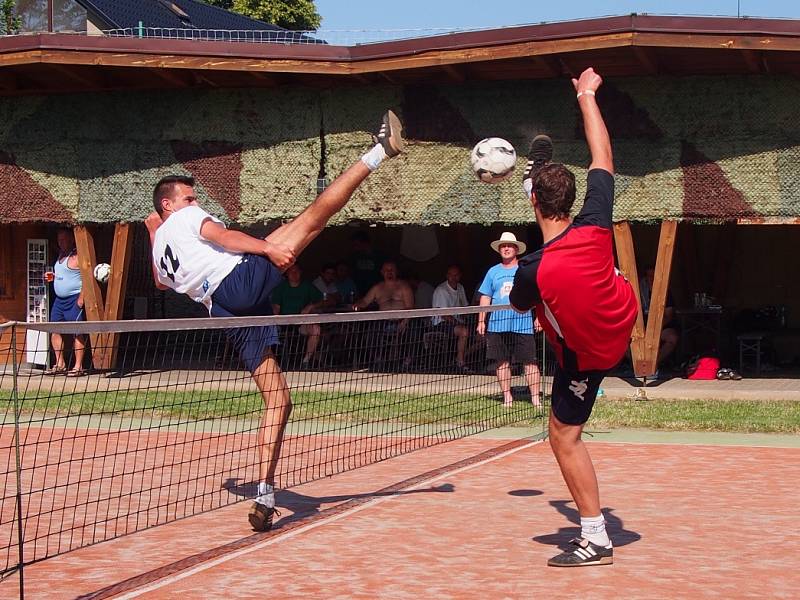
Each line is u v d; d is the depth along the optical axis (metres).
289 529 6.78
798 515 7.06
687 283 19.64
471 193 15.18
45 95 16.50
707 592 5.22
